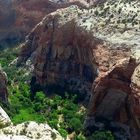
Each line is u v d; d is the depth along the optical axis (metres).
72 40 126.19
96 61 112.31
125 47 109.25
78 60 123.62
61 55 127.88
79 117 107.69
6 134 56.56
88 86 117.25
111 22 119.94
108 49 111.81
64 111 111.25
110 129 99.19
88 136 99.00
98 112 102.75
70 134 100.75
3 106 104.31
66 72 126.38
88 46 118.81
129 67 97.06
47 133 57.41
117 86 99.12
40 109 115.00
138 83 90.00
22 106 116.56
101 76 102.38
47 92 125.94
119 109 99.44
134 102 90.12
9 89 128.00
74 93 120.06
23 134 56.66
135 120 92.50
